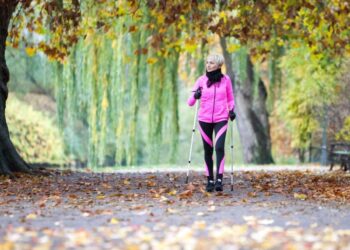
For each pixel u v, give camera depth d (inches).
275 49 1135.6
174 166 1034.1
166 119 1095.0
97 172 720.3
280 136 1699.1
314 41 848.9
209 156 457.1
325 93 1142.3
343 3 745.0
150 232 272.7
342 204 387.9
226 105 455.5
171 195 427.8
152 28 882.8
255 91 1190.3
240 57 1143.0
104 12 783.7
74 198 411.2
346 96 1098.1
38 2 692.7
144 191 461.7
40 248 233.3
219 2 750.5
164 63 1043.3
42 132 1782.7
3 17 627.2
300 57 1154.7
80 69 975.6
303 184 543.8
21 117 1776.6
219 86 455.5
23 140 1768.0
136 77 1021.8
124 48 988.6
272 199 407.8
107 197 415.5
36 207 363.6
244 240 251.9
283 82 1379.2
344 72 1074.1
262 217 318.7
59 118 984.3
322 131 1242.0
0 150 603.5
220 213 332.2
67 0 693.9
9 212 339.9
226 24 768.9
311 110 1282.0
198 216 320.2
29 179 573.0
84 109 997.8
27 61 1537.9
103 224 295.0
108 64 986.7
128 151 1043.3
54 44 769.6
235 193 446.3
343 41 831.7
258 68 1182.9
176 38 908.0
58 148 1772.9
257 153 1293.1
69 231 273.1
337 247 240.2
